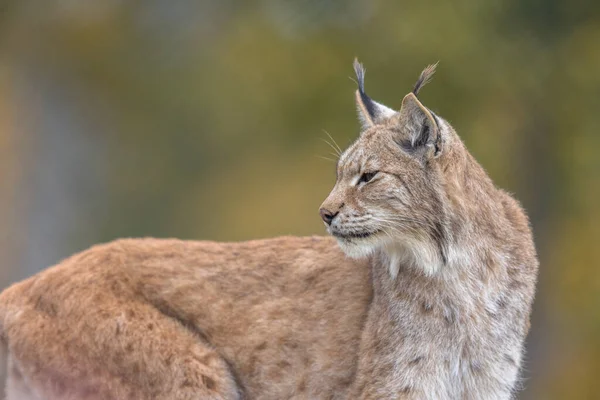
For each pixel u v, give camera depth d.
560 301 17.86
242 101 21.50
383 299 7.84
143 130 24.55
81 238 23.16
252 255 8.46
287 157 22.72
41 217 22.92
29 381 8.16
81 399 8.09
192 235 23.69
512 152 17.58
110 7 23.97
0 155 22.77
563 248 17.97
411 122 7.70
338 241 7.88
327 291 8.21
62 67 23.98
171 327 8.18
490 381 7.82
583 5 16.98
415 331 7.70
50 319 8.12
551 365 17.38
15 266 21.95
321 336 8.12
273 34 20.59
